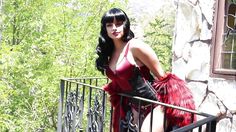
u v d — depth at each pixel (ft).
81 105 11.92
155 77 8.70
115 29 8.44
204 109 14.19
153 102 7.95
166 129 8.33
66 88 13.12
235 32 13.25
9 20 44.11
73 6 43.78
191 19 15.17
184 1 15.53
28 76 39.29
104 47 8.90
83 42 41.16
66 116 13.04
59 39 40.24
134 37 8.94
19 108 42.70
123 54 8.36
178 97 8.16
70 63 40.83
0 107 39.19
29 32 46.34
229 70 13.21
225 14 13.67
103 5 44.14
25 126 41.42
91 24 44.45
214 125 6.66
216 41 13.85
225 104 13.28
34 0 44.80
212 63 13.92
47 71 41.88
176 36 15.98
